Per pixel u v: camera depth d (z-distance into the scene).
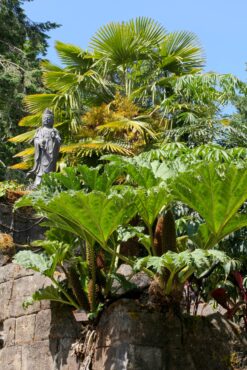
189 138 13.99
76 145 15.52
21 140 17.67
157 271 7.79
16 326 9.56
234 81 14.44
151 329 8.16
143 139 15.96
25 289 9.63
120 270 9.11
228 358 8.51
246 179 8.00
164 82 17.66
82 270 8.99
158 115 16.72
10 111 22.33
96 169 8.93
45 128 13.23
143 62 18.14
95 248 9.40
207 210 8.23
